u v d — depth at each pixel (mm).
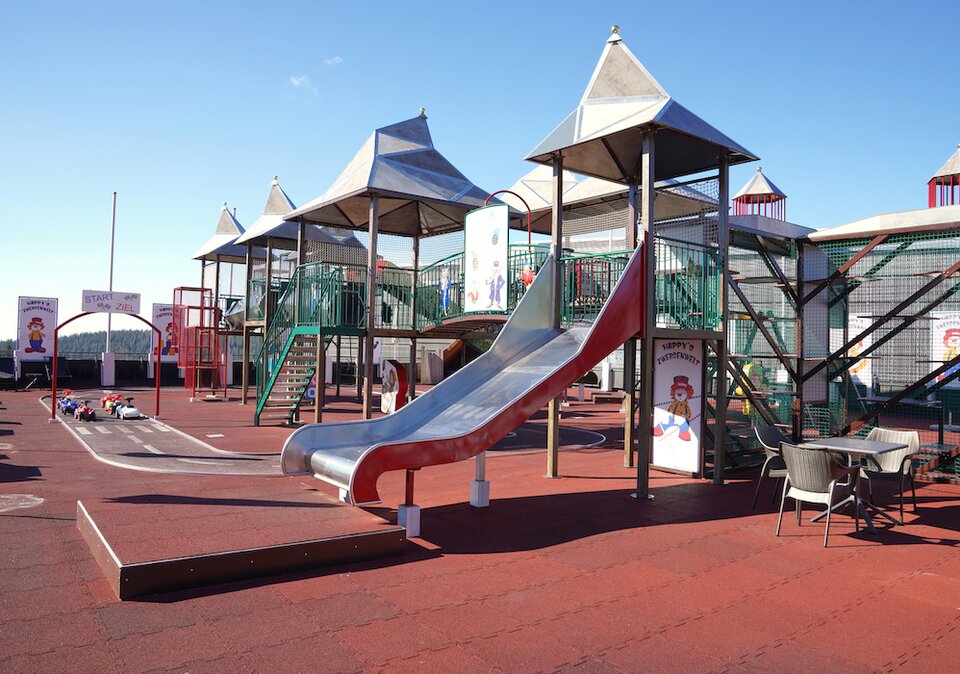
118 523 5992
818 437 13227
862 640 4402
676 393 10984
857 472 7316
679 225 11180
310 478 9773
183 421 17453
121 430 15289
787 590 5363
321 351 14469
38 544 6168
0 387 28578
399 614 4711
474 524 7410
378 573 5605
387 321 16406
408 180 15219
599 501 8703
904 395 11938
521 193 17281
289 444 7688
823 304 13500
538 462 12055
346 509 6797
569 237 18094
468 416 8055
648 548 6535
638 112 9367
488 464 11781
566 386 8164
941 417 11883
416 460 6891
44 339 31094
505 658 4051
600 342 8531
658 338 9352
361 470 6527
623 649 4215
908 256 12695
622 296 8828
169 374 33406
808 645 4312
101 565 5477
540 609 4875
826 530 6652
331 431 8031
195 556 5086
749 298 14008
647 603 5035
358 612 4727
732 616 4797
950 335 18078
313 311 15195
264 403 16641
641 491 8852
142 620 4469
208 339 30250
